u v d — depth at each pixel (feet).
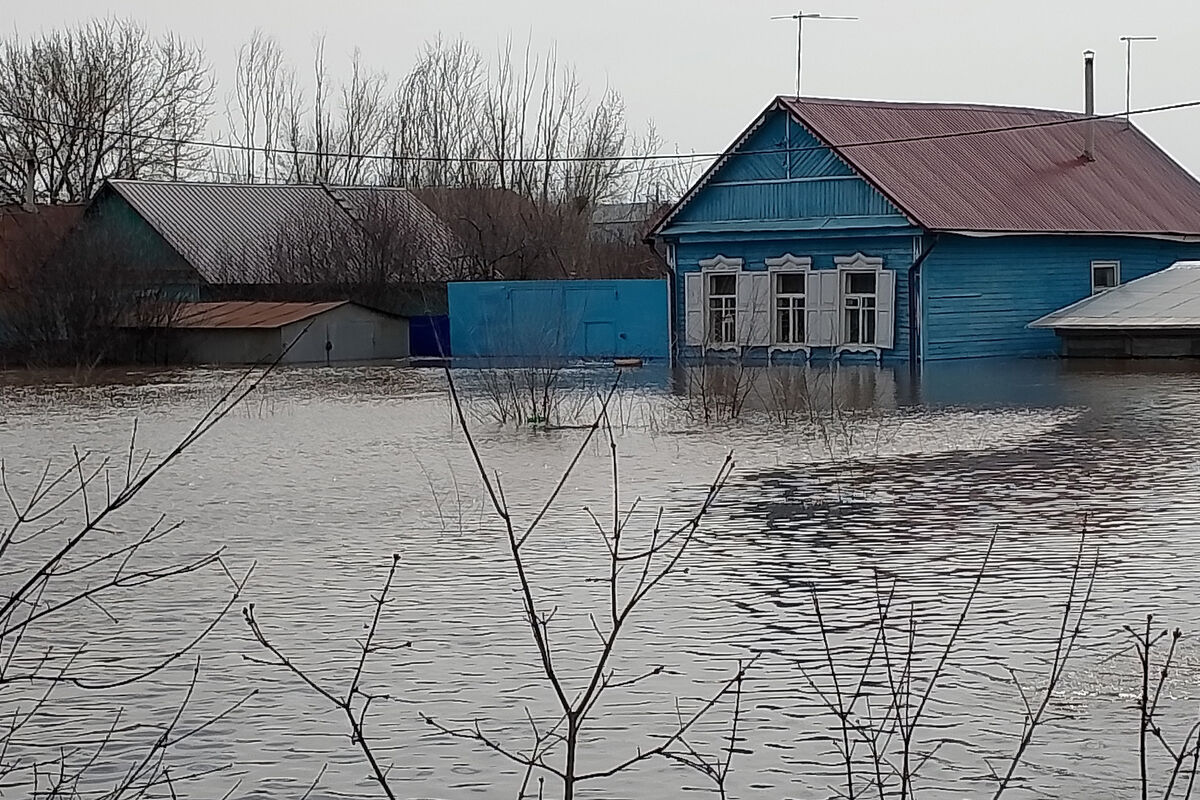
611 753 26.48
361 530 48.93
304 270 167.63
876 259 124.16
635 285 143.02
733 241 132.57
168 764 26.22
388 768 25.88
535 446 72.02
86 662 32.65
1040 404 86.38
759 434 74.64
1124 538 43.80
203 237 173.47
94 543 47.21
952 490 54.19
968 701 28.60
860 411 85.15
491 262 172.55
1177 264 131.34
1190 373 106.63
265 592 39.50
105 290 143.02
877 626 34.27
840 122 128.47
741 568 41.01
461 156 223.92
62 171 221.25
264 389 111.75
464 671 31.58
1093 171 139.33
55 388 115.65
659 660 32.09
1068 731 26.81
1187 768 24.86
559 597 38.17
